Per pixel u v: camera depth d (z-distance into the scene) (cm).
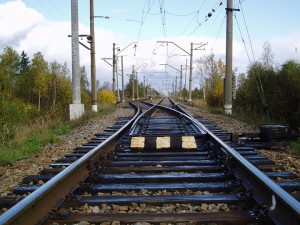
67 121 1895
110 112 2830
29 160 811
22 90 6325
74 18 2073
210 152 795
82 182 551
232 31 2222
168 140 870
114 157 768
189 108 3253
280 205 387
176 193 516
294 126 1742
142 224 389
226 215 405
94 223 397
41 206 409
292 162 725
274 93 1898
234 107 2531
